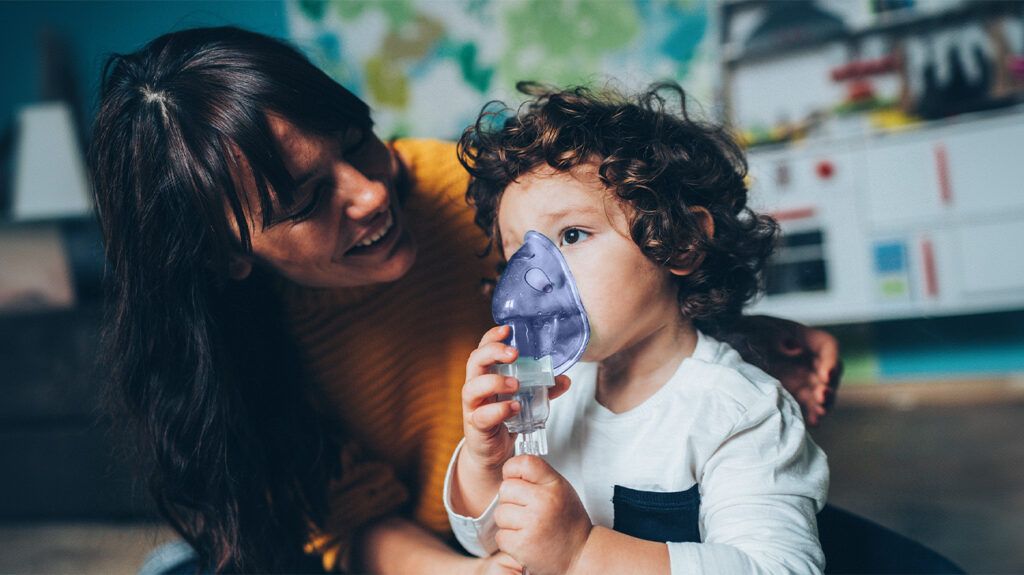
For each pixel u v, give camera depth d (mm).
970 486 1721
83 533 1856
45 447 1954
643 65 2982
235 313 745
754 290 736
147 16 2977
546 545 523
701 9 2922
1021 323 2693
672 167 627
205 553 820
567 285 566
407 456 877
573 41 3004
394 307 802
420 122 3113
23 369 1971
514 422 550
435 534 889
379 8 3066
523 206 598
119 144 664
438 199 830
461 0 3045
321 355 811
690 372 611
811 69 2822
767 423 574
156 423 749
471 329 816
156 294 697
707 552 518
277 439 791
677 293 636
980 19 2670
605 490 617
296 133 617
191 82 634
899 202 2697
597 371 662
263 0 3041
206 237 663
